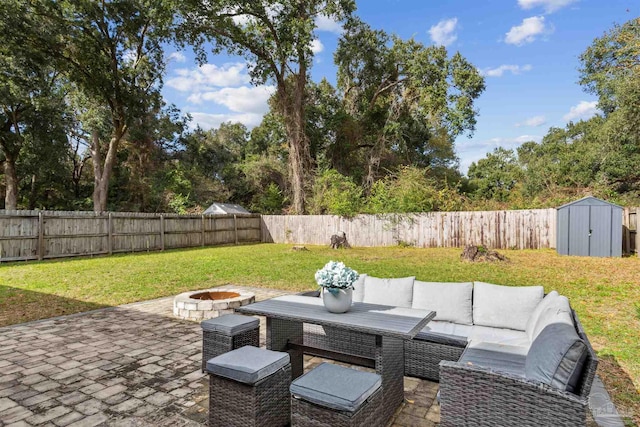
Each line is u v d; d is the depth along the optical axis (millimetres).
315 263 10133
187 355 3650
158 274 8391
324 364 2238
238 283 7445
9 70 14914
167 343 4004
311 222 17406
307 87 23750
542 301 3107
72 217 11617
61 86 19828
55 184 21656
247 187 25703
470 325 3375
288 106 20875
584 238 10180
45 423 2418
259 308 3000
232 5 18047
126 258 11453
